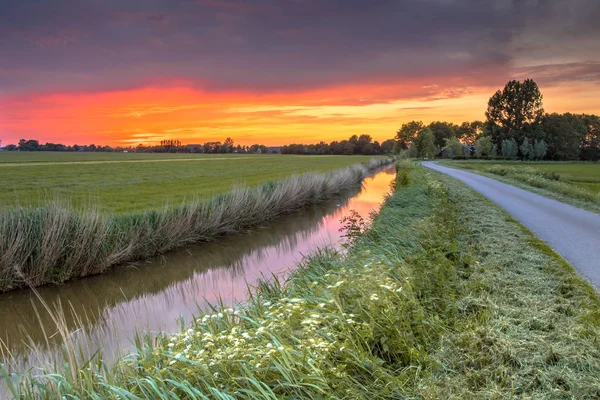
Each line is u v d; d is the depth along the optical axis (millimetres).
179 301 8328
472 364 3518
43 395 3131
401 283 5043
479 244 7812
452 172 40062
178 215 12453
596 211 13062
